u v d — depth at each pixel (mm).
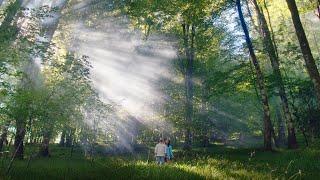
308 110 27938
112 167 12227
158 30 34281
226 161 16641
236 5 26500
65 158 22328
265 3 30875
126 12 25688
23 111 10273
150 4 24984
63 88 11953
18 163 15305
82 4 24109
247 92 40938
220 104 48062
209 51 35719
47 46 14539
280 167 14117
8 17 14438
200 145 47031
